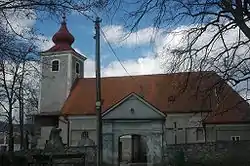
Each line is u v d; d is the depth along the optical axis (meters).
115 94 50.25
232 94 15.45
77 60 53.38
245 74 13.68
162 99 46.84
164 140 34.84
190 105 44.22
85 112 47.09
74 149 31.25
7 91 31.58
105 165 35.00
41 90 50.78
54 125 48.78
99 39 24.77
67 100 49.75
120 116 36.34
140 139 50.03
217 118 41.97
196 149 30.02
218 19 12.81
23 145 43.44
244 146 28.34
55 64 51.47
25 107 41.22
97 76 24.42
